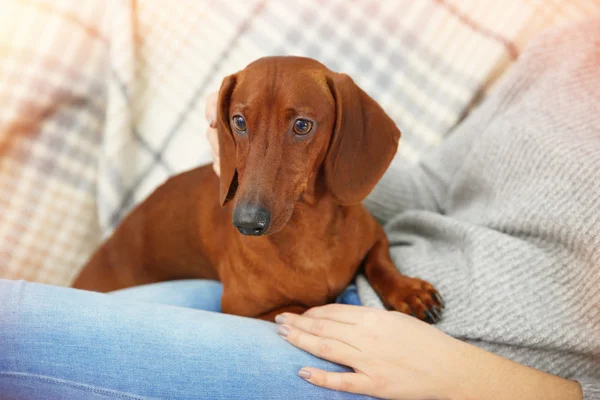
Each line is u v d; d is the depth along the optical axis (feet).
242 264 5.65
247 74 4.87
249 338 4.58
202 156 8.12
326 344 4.55
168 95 8.21
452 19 8.05
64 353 4.00
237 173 5.32
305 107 4.65
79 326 4.12
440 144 7.36
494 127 6.01
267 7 8.01
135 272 7.52
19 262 7.88
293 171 4.71
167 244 7.20
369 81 8.11
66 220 8.15
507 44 7.99
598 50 5.78
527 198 5.16
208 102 5.89
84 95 7.99
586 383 4.37
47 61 7.68
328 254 5.45
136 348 4.17
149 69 8.21
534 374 4.38
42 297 4.22
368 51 8.08
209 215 6.60
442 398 4.37
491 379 4.30
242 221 4.40
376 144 5.19
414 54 8.09
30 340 3.97
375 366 4.38
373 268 5.66
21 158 7.83
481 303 4.83
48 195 7.99
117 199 8.08
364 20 8.06
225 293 5.97
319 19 8.03
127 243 7.47
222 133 5.19
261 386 4.30
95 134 8.23
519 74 6.39
